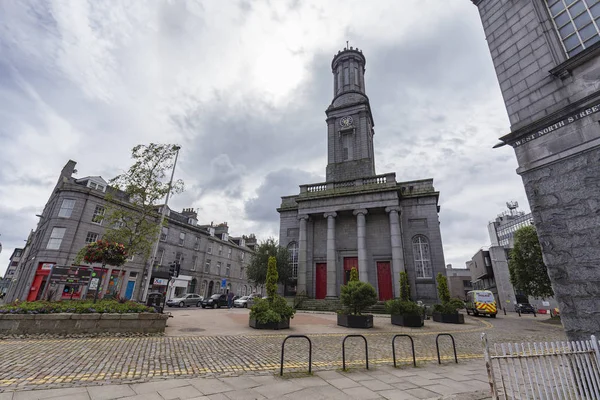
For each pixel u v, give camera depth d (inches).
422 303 841.5
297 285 1036.5
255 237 2305.6
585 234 218.1
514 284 1093.8
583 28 248.2
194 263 1557.6
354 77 1413.6
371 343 403.5
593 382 177.5
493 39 311.4
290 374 242.8
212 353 307.0
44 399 168.6
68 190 1069.8
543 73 261.6
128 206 799.1
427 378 244.8
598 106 221.8
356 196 1045.8
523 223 2155.5
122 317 383.9
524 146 266.8
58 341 323.6
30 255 1146.0
